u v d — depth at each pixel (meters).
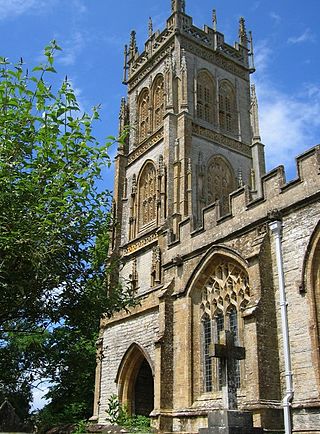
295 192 26.98
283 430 23.64
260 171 61.66
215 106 63.72
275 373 24.81
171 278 35.50
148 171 60.22
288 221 26.97
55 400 54.41
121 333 41.09
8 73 18.14
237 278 30.31
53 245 18.14
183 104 57.88
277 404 24.11
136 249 55.59
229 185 59.50
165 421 31.17
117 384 39.84
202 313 32.56
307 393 23.31
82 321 20.88
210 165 58.53
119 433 30.69
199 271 32.75
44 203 18.41
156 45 67.94
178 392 31.81
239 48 70.75
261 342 24.98
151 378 41.56
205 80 64.94
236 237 30.19
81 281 20.39
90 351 43.88
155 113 64.19
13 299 18.55
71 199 19.14
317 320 24.17
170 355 33.16
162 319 33.94
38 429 40.41
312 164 26.41
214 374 30.27
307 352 23.94
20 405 50.59
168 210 52.12
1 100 18.16
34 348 22.28
